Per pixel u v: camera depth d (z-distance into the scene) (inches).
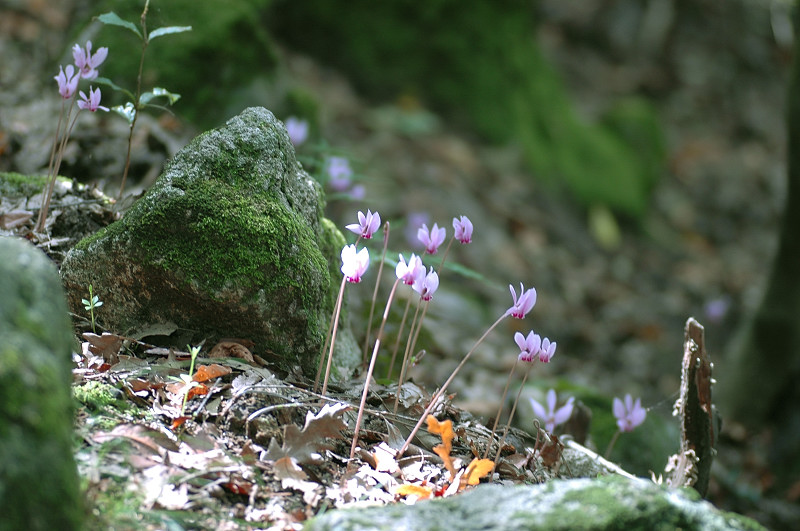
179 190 74.2
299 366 75.8
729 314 182.5
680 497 68.1
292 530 68.9
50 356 65.5
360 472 71.9
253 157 75.4
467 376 96.0
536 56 217.9
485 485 68.7
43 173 88.9
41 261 66.5
